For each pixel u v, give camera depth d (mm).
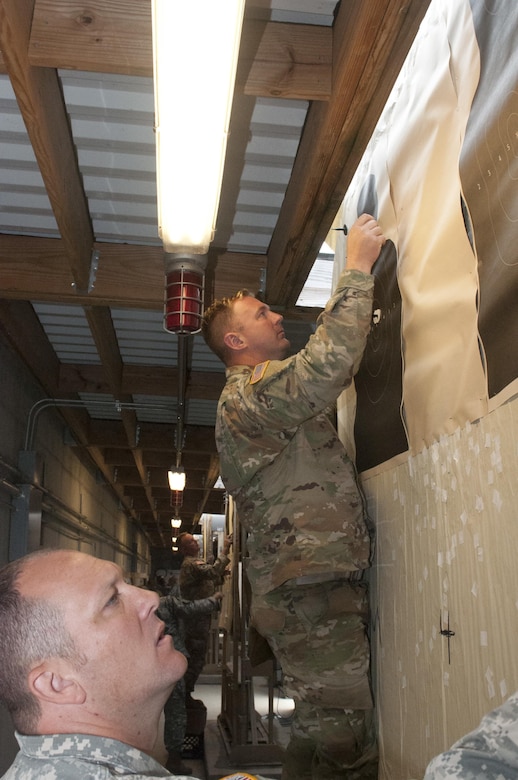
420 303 2023
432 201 1966
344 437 2986
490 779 680
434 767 713
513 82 1458
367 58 1969
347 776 2230
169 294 3053
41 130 2373
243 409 2170
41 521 5930
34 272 3668
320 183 2613
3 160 3119
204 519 17203
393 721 2172
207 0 1594
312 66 2213
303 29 2246
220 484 12227
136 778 788
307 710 2221
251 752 5086
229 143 2951
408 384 2129
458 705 1703
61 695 905
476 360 1649
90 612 956
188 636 5770
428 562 1937
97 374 5938
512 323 1452
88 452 8641
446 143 1879
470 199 1693
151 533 25234
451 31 1861
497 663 1503
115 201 3404
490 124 1579
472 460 1664
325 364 1977
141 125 2863
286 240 3180
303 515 2160
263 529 2203
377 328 2498
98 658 937
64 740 846
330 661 2178
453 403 1785
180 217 2572
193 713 5746
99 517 10977
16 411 5246
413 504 2074
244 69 2193
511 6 1484
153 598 1048
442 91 1916
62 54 2049
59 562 998
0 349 4664
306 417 2072
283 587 2207
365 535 2225
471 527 1659
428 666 1908
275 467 2225
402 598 2139
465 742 720
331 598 2209
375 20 1830
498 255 1533
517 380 1431
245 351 2477
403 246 2205
